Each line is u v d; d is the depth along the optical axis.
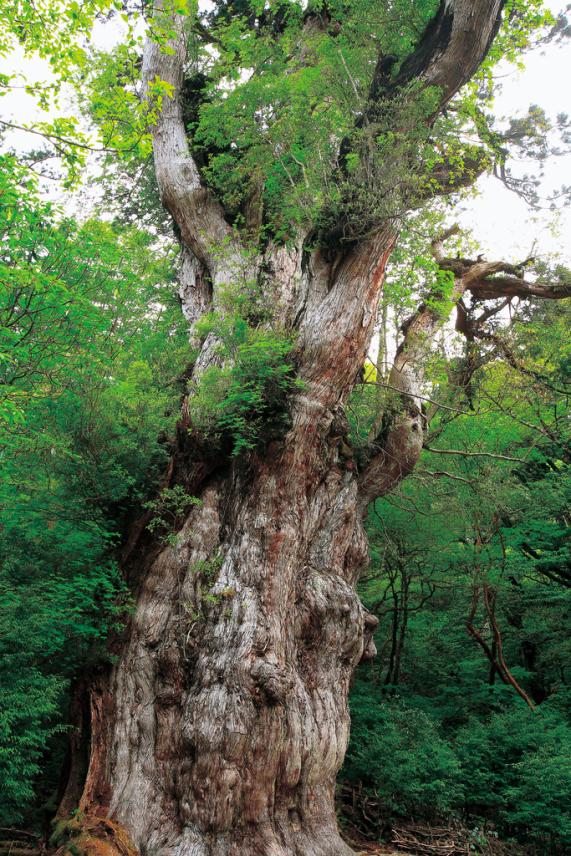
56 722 11.38
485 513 16.34
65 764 10.43
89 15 7.39
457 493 16.17
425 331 14.10
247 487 10.59
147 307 16.16
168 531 10.78
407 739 13.74
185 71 15.70
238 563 10.16
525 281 15.71
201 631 9.87
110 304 13.07
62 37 7.59
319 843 9.06
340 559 10.99
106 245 10.33
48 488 11.25
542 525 17.05
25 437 10.05
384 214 10.65
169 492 10.48
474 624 19.38
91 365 10.94
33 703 8.50
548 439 18.11
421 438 13.21
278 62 13.41
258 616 9.69
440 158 11.59
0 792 8.32
